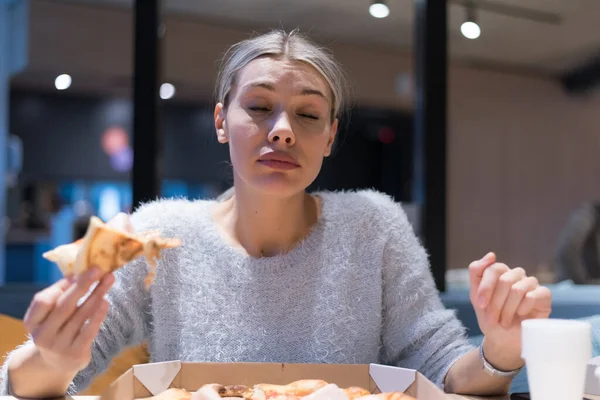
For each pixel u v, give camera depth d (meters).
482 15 4.57
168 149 6.49
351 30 5.09
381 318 1.11
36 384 0.79
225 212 1.12
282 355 1.04
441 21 2.47
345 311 1.07
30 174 6.20
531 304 0.79
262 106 0.94
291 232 1.08
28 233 5.60
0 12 4.92
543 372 0.62
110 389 0.71
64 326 0.69
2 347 1.40
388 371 0.79
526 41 5.23
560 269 3.35
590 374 0.79
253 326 1.04
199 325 1.05
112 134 6.50
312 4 4.55
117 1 4.71
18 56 4.82
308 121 0.95
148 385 0.79
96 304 0.70
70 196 6.57
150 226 1.08
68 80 5.14
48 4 4.67
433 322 1.06
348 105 1.20
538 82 6.09
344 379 0.81
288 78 0.94
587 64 5.79
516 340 0.82
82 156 6.41
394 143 7.20
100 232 0.67
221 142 1.10
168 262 1.07
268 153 0.91
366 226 1.12
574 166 6.28
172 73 4.81
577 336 0.62
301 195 1.08
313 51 0.98
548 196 6.21
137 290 1.07
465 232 5.89
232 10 4.69
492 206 5.99
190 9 4.68
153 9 2.47
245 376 0.81
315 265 1.07
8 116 6.06
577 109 6.20
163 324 1.07
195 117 6.58
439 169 2.45
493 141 5.98
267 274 1.05
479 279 0.83
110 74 5.00
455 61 5.76
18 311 1.88
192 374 0.81
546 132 6.15
